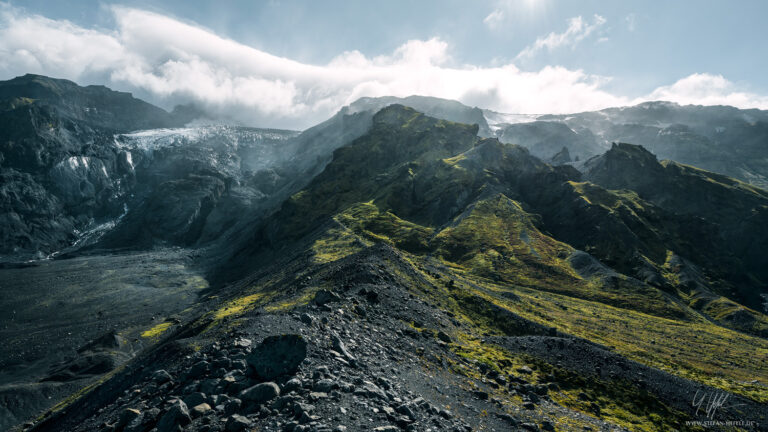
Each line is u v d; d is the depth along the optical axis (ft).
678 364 312.09
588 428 115.24
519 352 185.68
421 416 71.36
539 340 204.13
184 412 58.80
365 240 645.10
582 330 373.20
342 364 83.41
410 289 243.19
